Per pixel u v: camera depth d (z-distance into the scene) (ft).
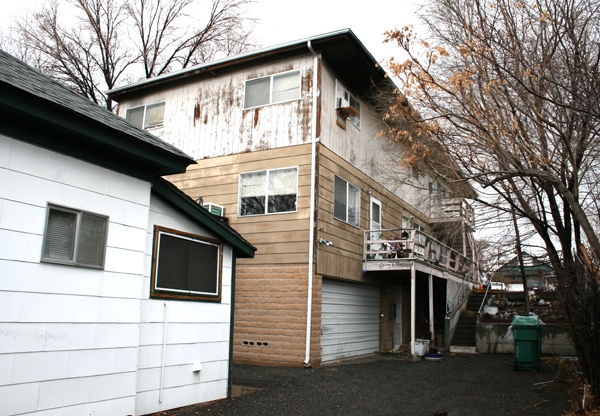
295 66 44.62
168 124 51.01
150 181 22.72
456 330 57.62
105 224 20.35
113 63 78.33
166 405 23.00
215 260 27.14
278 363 40.11
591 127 27.76
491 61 29.40
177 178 48.80
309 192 41.81
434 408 25.84
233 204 45.24
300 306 40.19
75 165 19.30
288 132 43.86
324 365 41.11
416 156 35.29
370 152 53.11
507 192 33.91
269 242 42.65
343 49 43.37
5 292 16.48
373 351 52.95
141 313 22.21
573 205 27.35
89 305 19.26
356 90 50.85
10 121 17.10
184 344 24.38
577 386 29.86
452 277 59.77
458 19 33.50
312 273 40.29
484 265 60.75
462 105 31.42
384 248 53.72
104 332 19.75
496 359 46.29
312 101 43.19
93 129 19.12
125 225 21.22
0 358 16.12
